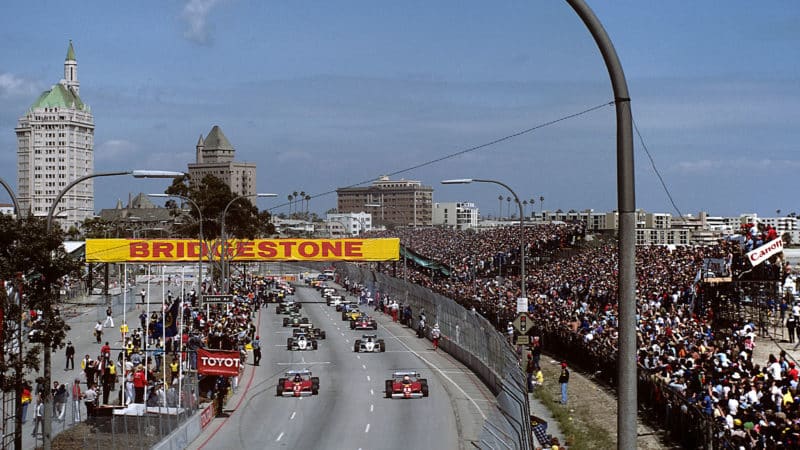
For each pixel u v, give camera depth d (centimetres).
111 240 10988
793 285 6769
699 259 8119
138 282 15025
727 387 3472
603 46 1242
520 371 3716
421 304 8962
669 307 6438
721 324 6291
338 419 4600
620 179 1248
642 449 3412
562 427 4028
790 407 3184
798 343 5759
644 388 4078
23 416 4116
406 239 18750
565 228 12350
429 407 4922
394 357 7119
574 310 6544
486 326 5731
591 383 5072
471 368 6419
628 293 1245
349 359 7006
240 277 15575
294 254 11475
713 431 3017
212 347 5938
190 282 14162
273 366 6675
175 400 4112
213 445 4022
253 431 4334
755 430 2941
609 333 5238
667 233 18338
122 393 4591
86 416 4291
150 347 6625
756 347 5712
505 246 11956
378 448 3894
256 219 14688
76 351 6862
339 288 16150
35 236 2884
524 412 2867
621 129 1243
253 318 10406
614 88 1247
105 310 9631
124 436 3306
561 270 9350
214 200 13712
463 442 3988
